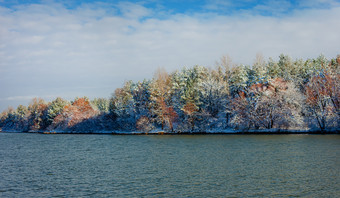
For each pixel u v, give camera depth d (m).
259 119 76.31
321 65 88.12
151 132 90.62
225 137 68.56
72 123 123.88
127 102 103.12
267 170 29.50
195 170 30.70
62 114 133.38
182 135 80.88
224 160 36.22
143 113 99.25
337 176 26.09
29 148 60.31
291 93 74.31
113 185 25.61
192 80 98.12
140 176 28.69
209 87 87.69
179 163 35.28
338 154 37.25
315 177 26.00
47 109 151.75
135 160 38.91
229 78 89.62
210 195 21.81
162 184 25.33
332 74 73.50
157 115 94.62
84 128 119.94
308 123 74.00
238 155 39.78
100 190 24.20
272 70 92.94
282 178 26.06
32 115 165.00
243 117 78.00
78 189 24.81
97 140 75.88
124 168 33.28
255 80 77.75
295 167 30.34
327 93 71.50
